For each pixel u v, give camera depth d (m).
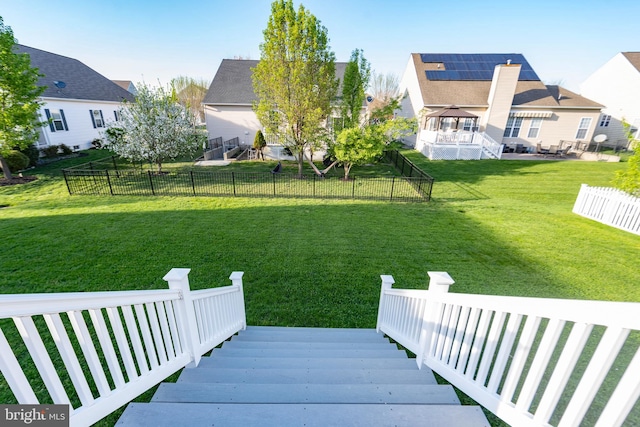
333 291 4.91
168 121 12.12
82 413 1.65
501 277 5.30
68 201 8.99
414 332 2.90
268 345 3.27
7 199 9.00
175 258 5.74
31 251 5.79
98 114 18.91
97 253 5.80
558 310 1.38
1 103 9.50
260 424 1.69
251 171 13.67
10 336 3.46
